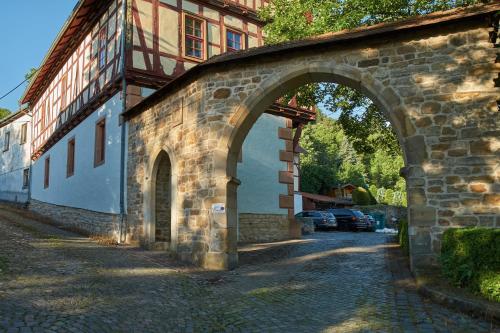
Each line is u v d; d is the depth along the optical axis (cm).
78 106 1653
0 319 438
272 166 1533
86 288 606
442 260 645
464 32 718
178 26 1393
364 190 3647
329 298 611
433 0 1129
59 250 907
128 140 1252
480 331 453
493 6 693
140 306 546
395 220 3042
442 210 688
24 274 650
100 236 1291
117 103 1310
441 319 494
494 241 557
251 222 1441
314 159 4244
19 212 1945
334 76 812
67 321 458
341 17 1167
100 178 1396
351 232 2267
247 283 719
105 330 447
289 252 1101
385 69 759
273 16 1472
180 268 845
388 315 516
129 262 855
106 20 1430
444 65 721
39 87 2306
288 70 845
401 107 736
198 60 1423
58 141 1950
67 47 1814
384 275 759
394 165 5191
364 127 1430
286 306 573
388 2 1132
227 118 897
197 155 938
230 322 504
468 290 572
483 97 694
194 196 934
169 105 1057
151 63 1310
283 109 1576
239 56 873
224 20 1523
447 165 696
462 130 696
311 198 3191
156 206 1120
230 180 877
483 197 670
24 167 2498
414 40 747
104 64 1419
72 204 1652
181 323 494
